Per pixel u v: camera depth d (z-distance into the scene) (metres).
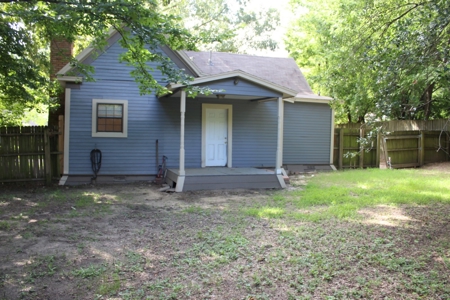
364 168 15.81
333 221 6.35
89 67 8.49
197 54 14.62
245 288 3.72
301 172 14.05
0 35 6.98
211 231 5.82
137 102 11.50
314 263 4.37
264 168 13.13
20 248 4.95
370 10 7.55
